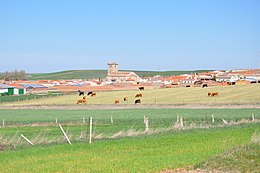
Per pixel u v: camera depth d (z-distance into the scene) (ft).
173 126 142.10
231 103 279.90
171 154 79.77
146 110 264.31
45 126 177.78
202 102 302.45
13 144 102.37
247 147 76.38
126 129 147.64
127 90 501.56
